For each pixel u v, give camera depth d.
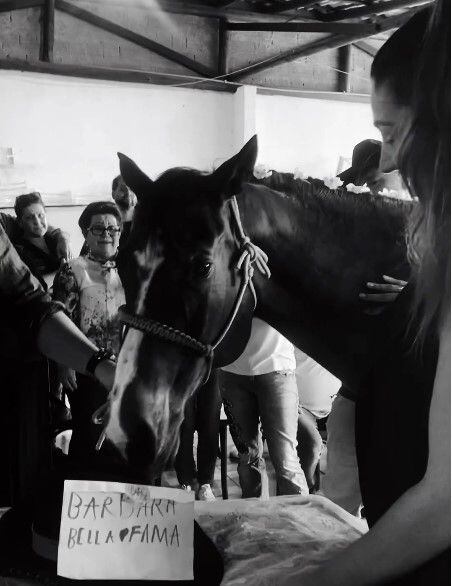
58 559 0.87
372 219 1.45
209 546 0.96
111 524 0.90
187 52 6.76
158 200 1.29
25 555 0.91
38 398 1.39
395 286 1.40
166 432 1.31
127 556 0.88
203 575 0.90
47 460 1.39
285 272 1.43
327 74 7.24
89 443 2.82
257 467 2.87
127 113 6.01
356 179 2.17
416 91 0.77
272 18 7.00
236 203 1.35
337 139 6.75
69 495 0.90
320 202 1.44
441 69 0.74
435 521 0.67
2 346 1.35
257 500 1.21
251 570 0.94
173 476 3.83
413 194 0.82
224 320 1.35
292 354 2.81
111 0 6.40
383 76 1.02
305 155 6.66
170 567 0.88
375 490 0.86
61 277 3.19
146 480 1.16
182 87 6.20
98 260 3.24
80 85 5.83
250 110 6.33
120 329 1.35
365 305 1.42
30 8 6.04
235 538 1.04
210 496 3.44
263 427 2.78
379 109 1.04
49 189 5.77
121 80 5.96
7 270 1.35
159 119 6.14
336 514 1.14
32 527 0.95
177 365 1.30
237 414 2.86
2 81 5.59
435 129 0.77
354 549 0.73
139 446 1.27
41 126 5.73
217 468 4.06
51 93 5.75
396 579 0.76
